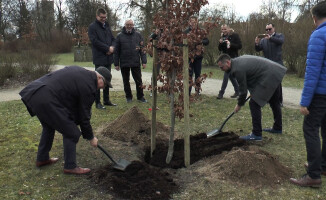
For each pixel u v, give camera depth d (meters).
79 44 26.45
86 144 4.65
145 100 7.65
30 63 11.94
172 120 3.85
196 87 3.96
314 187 3.34
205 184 3.40
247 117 6.24
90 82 3.37
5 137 5.00
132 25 7.03
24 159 4.12
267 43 7.18
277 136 5.07
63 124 3.29
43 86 3.26
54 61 12.79
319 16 3.13
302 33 12.36
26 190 3.34
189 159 3.89
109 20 26.70
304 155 4.25
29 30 28.86
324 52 3.03
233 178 3.46
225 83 7.93
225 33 7.98
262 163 3.54
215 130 5.04
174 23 3.45
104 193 3.26
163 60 3.58
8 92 9.85
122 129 5.04
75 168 3.69
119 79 12.05
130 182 3.40
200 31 3.49
